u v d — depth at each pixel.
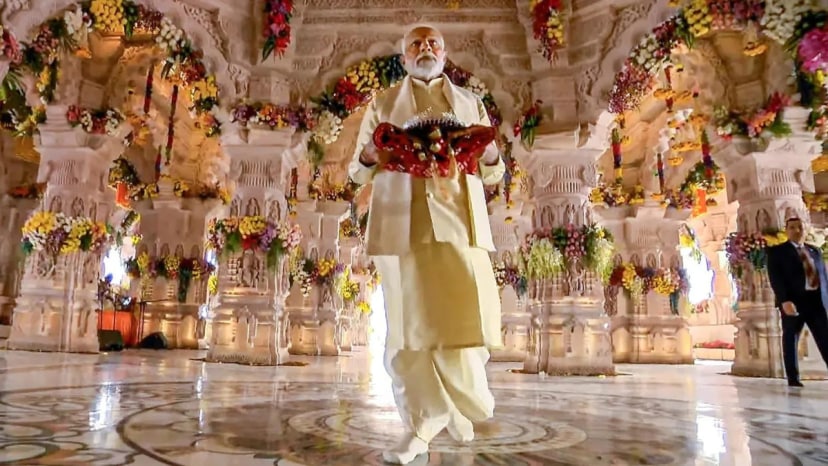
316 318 13.94
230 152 9.02
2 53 6.34
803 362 10.48
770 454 2.44
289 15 8.68
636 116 14.68
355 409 3.70
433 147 2.42
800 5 5.88
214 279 16.17
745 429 3.13
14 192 14.41
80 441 2.45
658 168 14.89
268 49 8.52
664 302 14.99
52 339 9.89
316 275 14.02
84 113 9.87
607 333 8.08
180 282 15.02
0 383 4.73
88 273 10.43
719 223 17.97
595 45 8.09
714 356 16.64
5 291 14.09
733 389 5.78
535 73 8.50
